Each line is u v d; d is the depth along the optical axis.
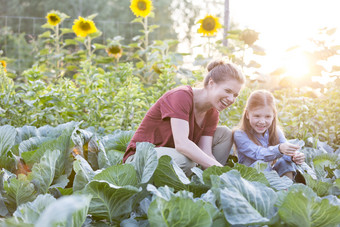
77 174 1.97
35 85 4.05
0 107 3.87
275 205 1.65
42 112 3.88
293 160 2.84
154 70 5.82
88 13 20.86
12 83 4.25
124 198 1.80
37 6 22.47
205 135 2.92
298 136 4.06
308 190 1.74
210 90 2.63
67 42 7.20
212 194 1.73
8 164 2.40
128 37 20.12
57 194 2.12
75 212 1.43
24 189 1.97
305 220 1.52
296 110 4.16
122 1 21.36
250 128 3.12
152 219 1.49
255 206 1.63
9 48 13.44
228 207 1.55
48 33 7.32
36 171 2.05
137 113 4.21
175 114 2.54
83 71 4.51
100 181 1.70
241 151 3.06
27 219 1.50
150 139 2.70
